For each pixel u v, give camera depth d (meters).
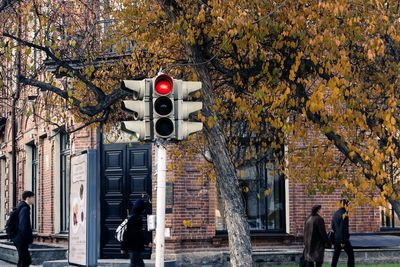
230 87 16.41
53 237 30.02
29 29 18.48
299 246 25.30
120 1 16.41
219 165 14.16
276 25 13.09
